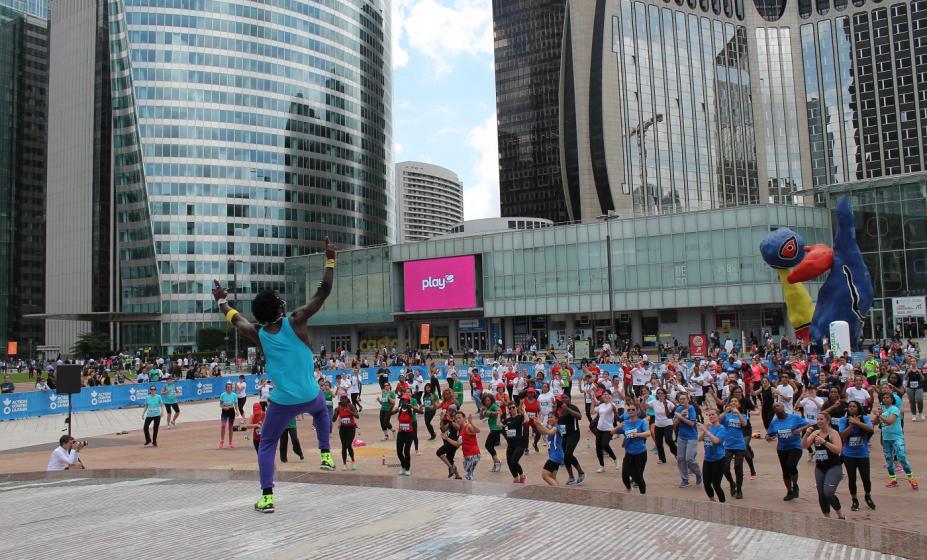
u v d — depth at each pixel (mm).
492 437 17094
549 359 59656
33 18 151750
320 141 124438
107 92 111688
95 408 36312
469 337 81562
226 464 18156
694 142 129875
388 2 148000
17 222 146125
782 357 32500
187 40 111438
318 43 125625
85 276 111312
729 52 137125
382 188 140125
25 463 19578
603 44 123625
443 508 7379
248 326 7375
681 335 70562
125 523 7074
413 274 82750
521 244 76250
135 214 108875
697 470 14422
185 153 109875
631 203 122375
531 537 6168
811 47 137875
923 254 60344
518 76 152000
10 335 143000
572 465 16422
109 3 111375
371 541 6102
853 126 133125
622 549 5773
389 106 147000
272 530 6566
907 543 5859
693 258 67625
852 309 42625
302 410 7320
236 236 112188
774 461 17219
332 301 89688
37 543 6336
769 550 5707
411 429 16312
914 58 128500
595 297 72000
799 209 66125
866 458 12047
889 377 19672
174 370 57156
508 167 151500
